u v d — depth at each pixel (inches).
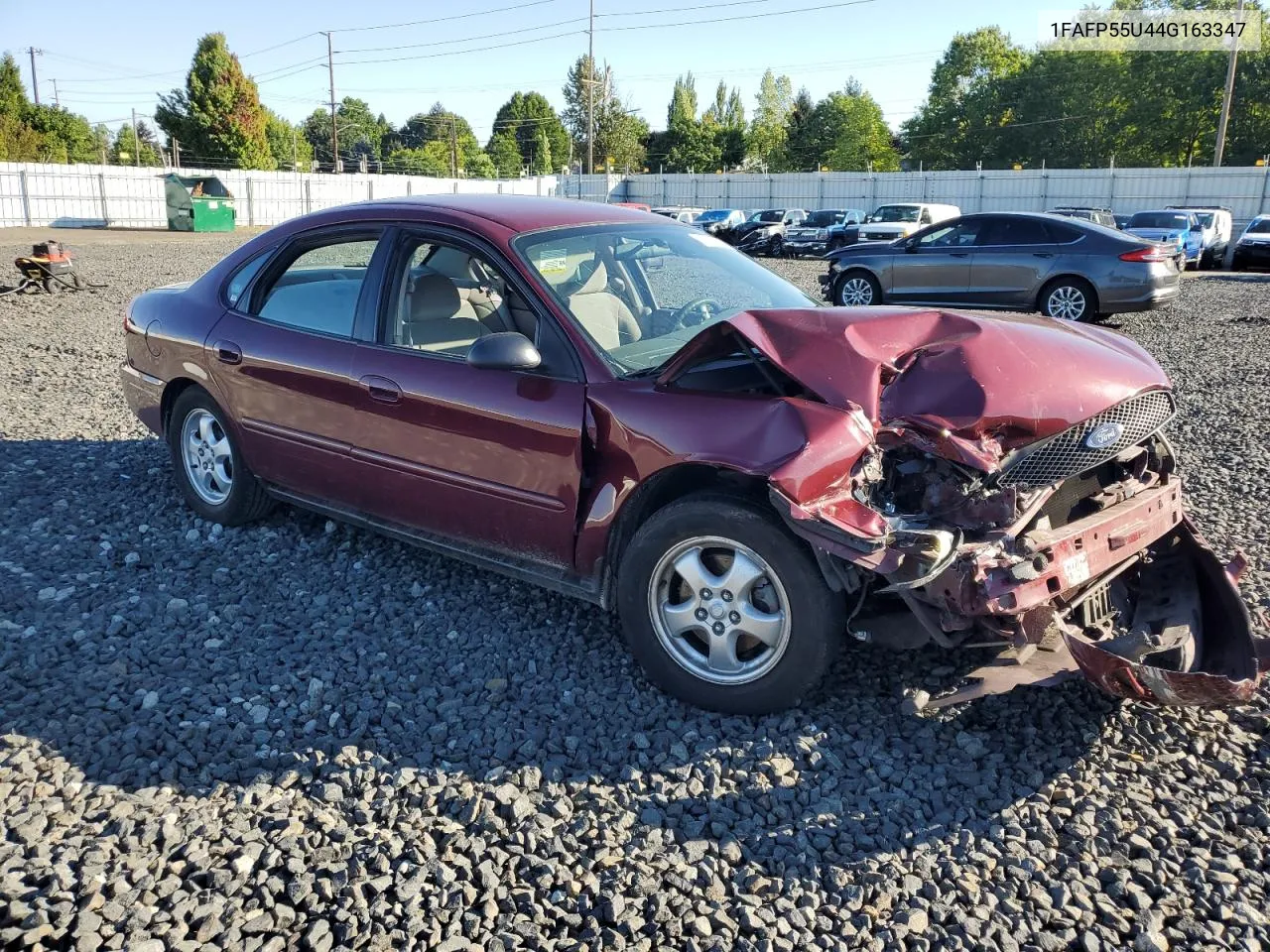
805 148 3255.4
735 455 119.4
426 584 170.9
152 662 143.7
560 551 141.8
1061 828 108.2
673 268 167.6
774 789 114.7
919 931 93.7
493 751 122.4
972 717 129.4
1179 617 132.1
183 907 95.1
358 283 167.0
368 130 5029.5
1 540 186.9
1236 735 125.1
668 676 132.2
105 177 1601.9
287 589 169.0
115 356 391.9
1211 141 2357.3
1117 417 126.4
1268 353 422.6
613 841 106.0
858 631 125.6
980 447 118.5
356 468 165.0
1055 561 114.3
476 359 134.1
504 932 93.1
